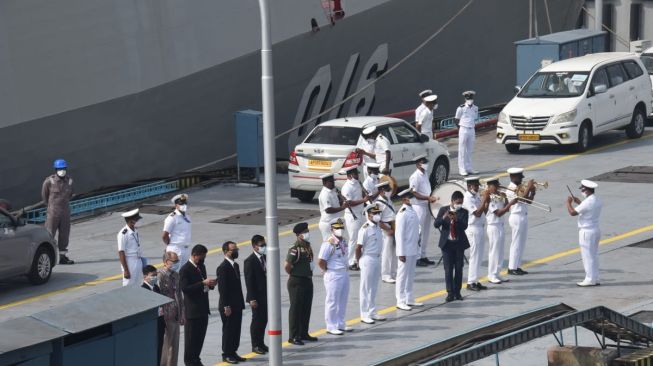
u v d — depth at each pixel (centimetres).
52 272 4544
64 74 5347
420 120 5588
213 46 5856
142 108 5666
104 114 5528
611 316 3031
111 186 5709
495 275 4094
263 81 2892
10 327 2608
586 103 6206
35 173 5412
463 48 7438
